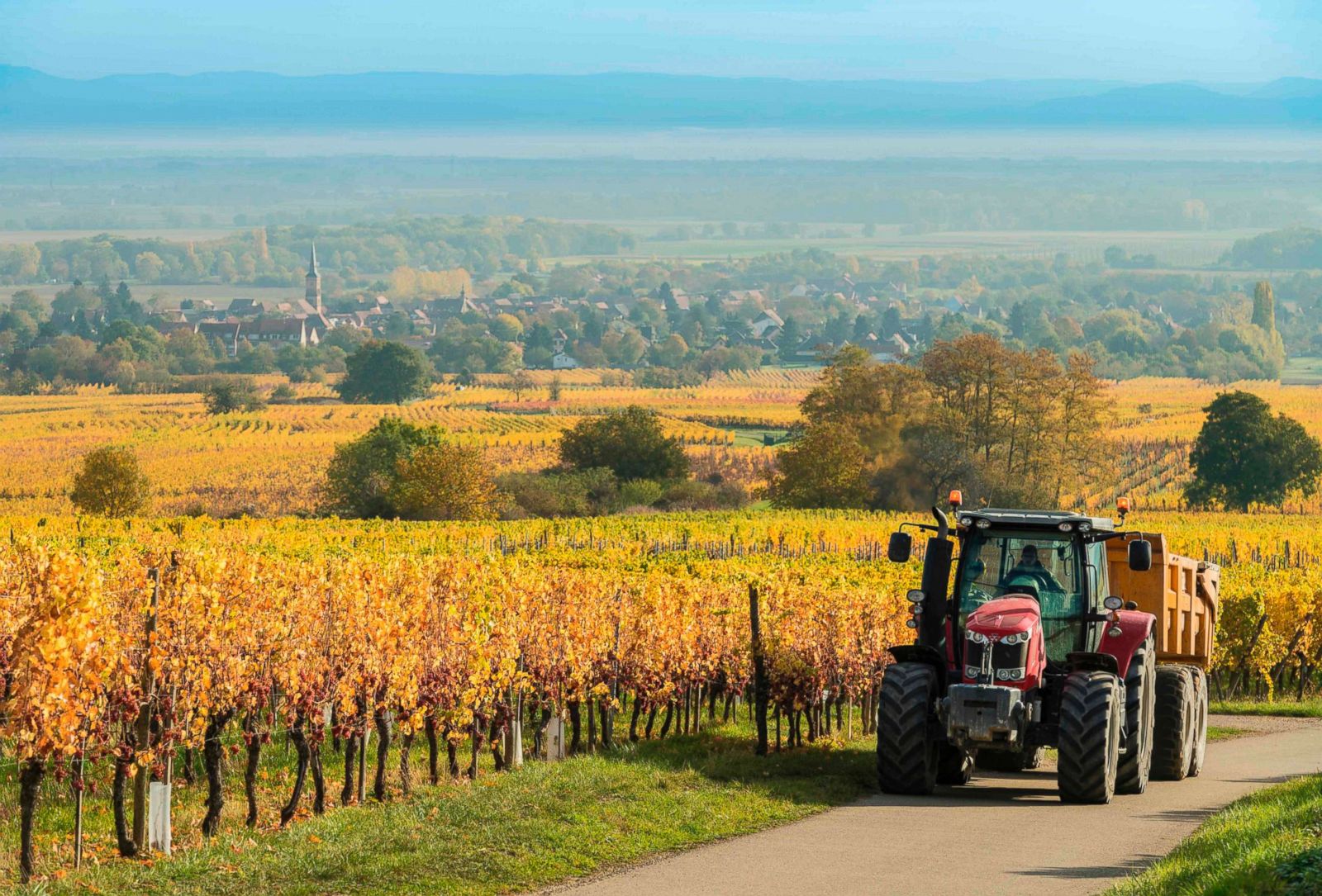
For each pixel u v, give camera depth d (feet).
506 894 55.11
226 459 643.86
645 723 121.70
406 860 58.59
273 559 103.35
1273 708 148.46
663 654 106.32
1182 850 59.57
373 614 79.71
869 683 118.73
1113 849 63.52
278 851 60.18
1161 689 91.66
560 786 75.00
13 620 64.49
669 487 500.33
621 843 63.31
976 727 76.59
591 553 236.02
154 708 65.57
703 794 75.46
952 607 83.66
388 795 78.84
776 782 81.41
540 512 459.73
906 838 66.23
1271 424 515.50
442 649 84.07
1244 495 516.32
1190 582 106.01
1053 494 488.02
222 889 54.34
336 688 75.05
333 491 474.90
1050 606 82.79
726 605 123.34
